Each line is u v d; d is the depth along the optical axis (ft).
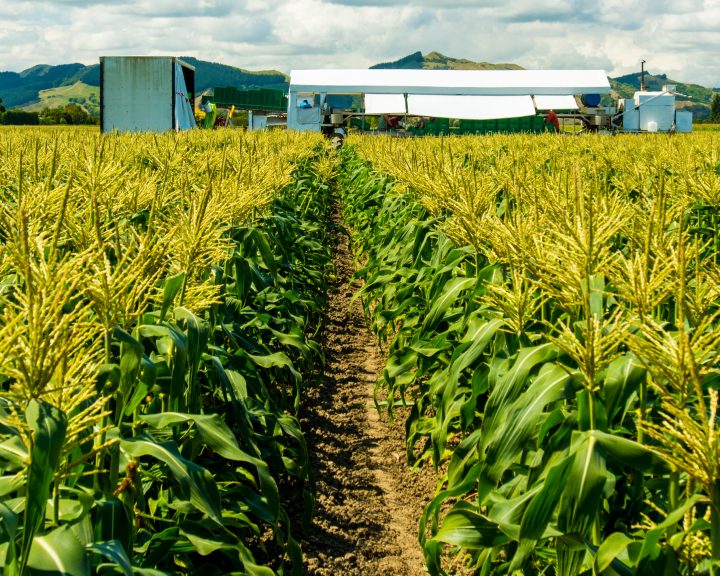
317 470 20.76
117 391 10.37
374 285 30.89
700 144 52.80
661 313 13.39
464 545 11.23
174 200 21.71
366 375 29.19
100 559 9.27
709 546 8.63
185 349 11.91
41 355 7.00
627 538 9.20
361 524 18.13
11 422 7.30
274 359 18.48
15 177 23.85
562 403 12.12
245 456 11.94
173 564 13.66
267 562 16.16
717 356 8.42
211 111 150.41
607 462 11.25
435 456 16.79
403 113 131.34
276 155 49.39
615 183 27.12
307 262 36.04
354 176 72.23
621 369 10.06
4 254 10.75
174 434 13.25
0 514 7.55
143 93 98.58
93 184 17.74
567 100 132.57
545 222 14.58
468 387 17.58
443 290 19.07
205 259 14.17
